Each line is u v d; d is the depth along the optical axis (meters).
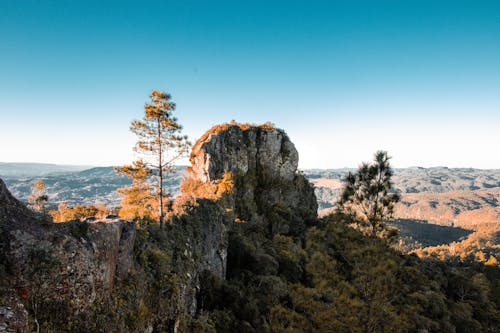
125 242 17.78
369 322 13.60
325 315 14.20
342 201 17.83
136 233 21.41
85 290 13.23
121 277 16.81
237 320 29.66
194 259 29.97
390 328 13.59
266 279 39.22
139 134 31.03
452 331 42.38
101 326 13.44
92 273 13.84
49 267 11.91
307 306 15.45
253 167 79.44
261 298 35.41
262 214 71.44
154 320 18.05
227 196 61.84
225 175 69.19
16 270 11.17
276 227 67.88
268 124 89.56
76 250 13.24
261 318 31.17
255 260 44.28
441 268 81.62
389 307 14.30
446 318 45.25
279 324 15.81
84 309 13.05
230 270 43.38
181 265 25.88
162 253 22.45
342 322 13.87
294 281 44.56
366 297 14.38
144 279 18.83
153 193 32.97
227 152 75.00
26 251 11.67
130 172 31.36
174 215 32.72
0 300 9.72
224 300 32.41
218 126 81.75
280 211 74.06
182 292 22.38
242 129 82.19
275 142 83.69
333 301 14.66
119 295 15.84
